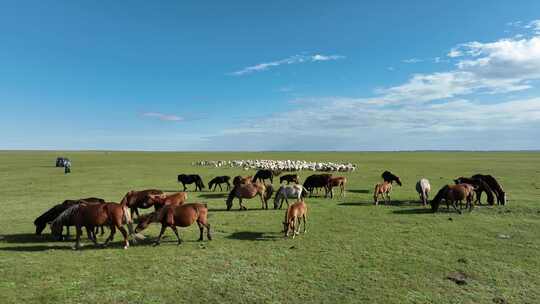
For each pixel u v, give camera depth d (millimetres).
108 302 8953
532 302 9125
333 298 9281
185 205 13797
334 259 12102
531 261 11891
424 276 10672
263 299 9211
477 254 12586
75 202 15398
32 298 9102
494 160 70562
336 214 19359
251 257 12281
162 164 62344
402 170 46219
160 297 9250
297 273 10875
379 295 9445
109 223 13125
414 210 20328
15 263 11547
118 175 41625
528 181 32438
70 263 11594
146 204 16844
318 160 79000
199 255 12461
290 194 20578
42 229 15047
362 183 32969
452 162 64250
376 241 14203
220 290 9672
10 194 26672
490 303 9078
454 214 19141
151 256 12336
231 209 21000
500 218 18094
